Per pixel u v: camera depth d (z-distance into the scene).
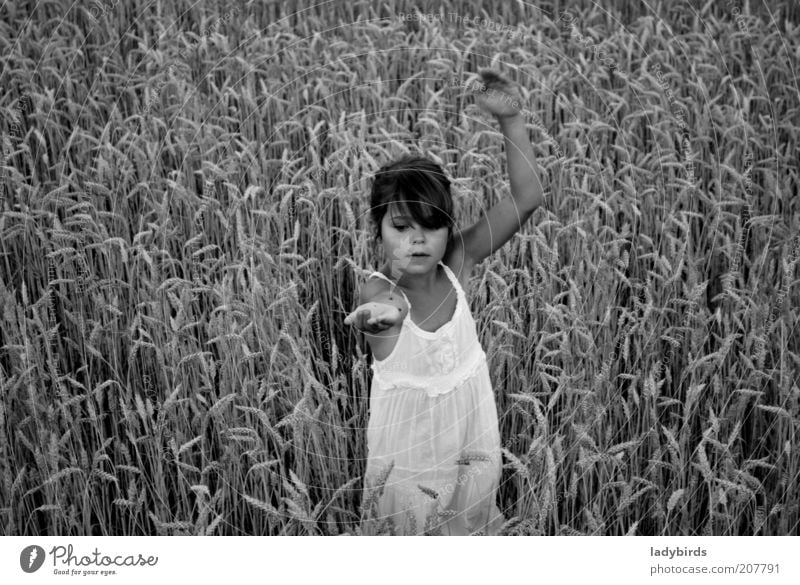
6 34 3.76
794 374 2.33
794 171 3.22
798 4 4.16
